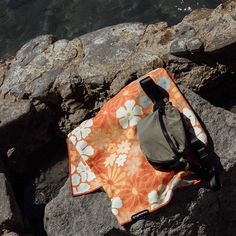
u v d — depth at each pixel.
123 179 1.62
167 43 1.98
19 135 2.03
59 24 2.88
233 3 1.97
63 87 2.02
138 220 1.56
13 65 2.15
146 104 1.68
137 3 2.82
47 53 2.12
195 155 1.56
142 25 2.07
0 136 2.01
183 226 1.56
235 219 1.63
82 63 2.04
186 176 1.54
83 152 1.71
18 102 2.05
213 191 1.57
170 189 1.54
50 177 2.02
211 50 1.89
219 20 1.95
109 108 1.72
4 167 1.97
